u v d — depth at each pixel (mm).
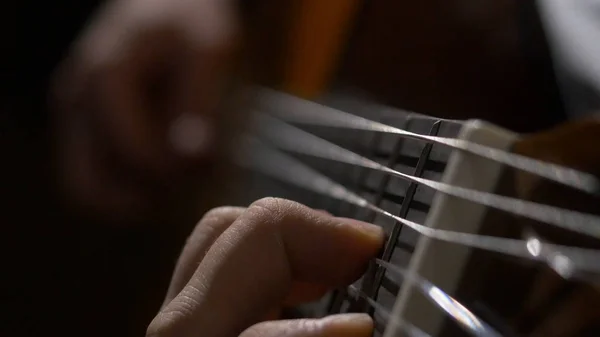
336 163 330
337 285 268
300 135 381
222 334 257
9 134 571
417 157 265
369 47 407
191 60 453
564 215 239
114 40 475
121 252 475
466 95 355
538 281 242
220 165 440
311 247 264
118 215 470
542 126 333
